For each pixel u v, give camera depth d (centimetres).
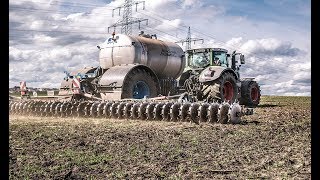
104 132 861
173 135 809
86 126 997
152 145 671
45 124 1053
